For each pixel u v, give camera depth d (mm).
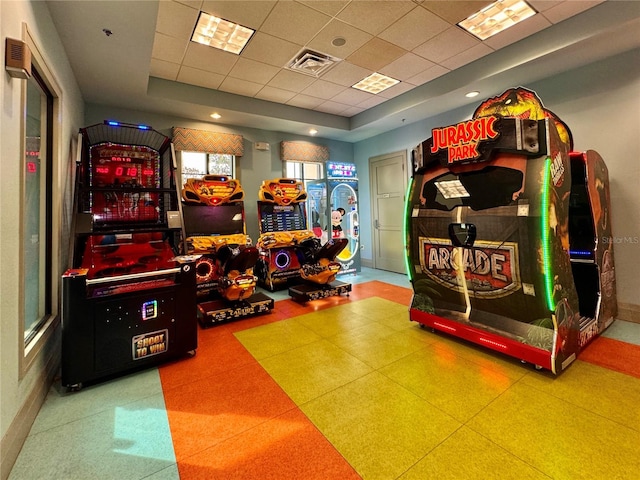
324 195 6656
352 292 5145
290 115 5953
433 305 3268
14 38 1831
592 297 3230
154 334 2652
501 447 1684
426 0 3143
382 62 4395
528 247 2416
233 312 3783
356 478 1510
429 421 1915
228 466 1604
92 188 3020
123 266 2932
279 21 3418
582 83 3934
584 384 2275
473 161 2674
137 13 2691
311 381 2422
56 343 2646
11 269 1719
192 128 5594
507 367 2559
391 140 6922
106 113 4836
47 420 1992
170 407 2123
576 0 3148
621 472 1498
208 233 4812
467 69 4516
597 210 3240
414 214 3303
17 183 1827
